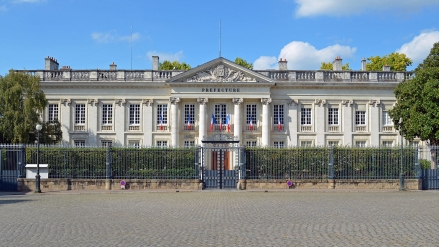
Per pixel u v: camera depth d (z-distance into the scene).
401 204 18.94
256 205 19.00
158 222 13.89
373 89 48.03
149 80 47.34
